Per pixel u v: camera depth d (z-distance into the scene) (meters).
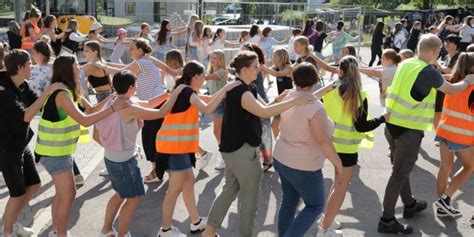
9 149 4.30
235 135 4.15
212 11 20.48
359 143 4.69
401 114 4.77
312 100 4.04
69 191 4.45
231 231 5.06
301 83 4.05
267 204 5.77
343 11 21.00
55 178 4.40
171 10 18.39
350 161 4.64
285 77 6.88
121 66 7.28
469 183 6.56
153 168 6.40
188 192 4.89
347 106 4.50
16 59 4.29
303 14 21.12
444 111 5.42
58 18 17.28
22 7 16.80
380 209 5.71
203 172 6.89
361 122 4.55
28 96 4.61
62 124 4.30
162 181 6.46
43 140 4.33
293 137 4.11
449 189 5.45
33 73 6.03
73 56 4.31
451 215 5.43
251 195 4.29
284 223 4.46
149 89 6.48
